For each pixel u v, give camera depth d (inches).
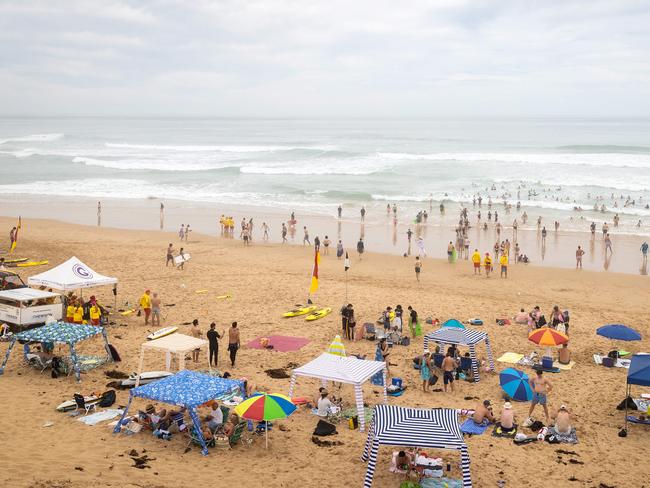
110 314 999.0
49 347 757.9
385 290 1192.8
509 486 507.2
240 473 509.0
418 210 2169.0
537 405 687.1
